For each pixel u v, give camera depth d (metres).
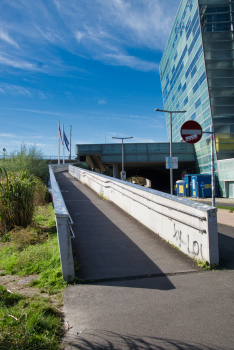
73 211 10.06
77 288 4.09
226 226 9.08
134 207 8.96
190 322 2.99
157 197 6.95
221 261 5.10
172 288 3.97
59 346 2.59
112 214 9.54
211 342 2.61
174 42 46.59
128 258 5.42
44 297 3.69
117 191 11.27
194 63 35.25
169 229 6.32
